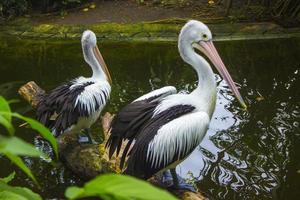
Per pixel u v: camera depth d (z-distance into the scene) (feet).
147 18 34.50
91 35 17.95
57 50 29.37
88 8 36.63
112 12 35.86
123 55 28.14
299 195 14.79
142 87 23.22
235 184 15.35
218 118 19.65
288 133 18.35
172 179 13.58
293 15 32.96
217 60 13.32
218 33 31.37
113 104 21.08
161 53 28.40
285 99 21.43
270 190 15.05
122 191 1.80
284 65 25.76
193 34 13.33
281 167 16.24
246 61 26.61
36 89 20.10
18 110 19.90
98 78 17.63
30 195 2.69
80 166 15.23
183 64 26.35
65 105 15.31
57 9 36.45
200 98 13.05
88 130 16.51
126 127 12.93
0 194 2.63
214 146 17.56
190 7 35.99
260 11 33.83
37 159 16.48
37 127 2.27
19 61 27.27
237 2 36.04
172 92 13.93
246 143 17.76
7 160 16.28
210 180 15.57
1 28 33.58
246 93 22.25
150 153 12.23
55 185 15.20
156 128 12.34
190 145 12.39
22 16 35.73
